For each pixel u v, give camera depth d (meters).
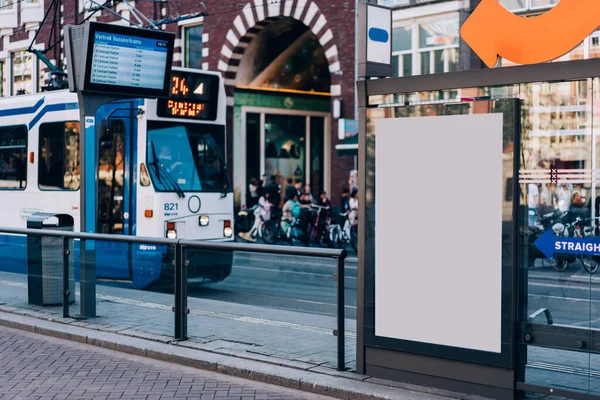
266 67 28.05
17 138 16.03
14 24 33.72
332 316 7.90
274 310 8.40
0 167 16.45
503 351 6.70
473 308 6.87
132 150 14.14
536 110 6.60
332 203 24.50
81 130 11.23
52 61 31.98
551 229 6.54
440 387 7.11
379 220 7.44
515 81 6.64
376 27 7.59
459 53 21.69
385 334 7.44
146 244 9.62
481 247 6.82
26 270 11.40
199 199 14.58
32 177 15.65
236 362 8.24
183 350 8.83
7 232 11.64
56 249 10.94
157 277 9.53
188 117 14.59
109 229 14.34
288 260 8.20
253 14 26.42
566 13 7.00
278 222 25.14
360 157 7.56
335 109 24.38
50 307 11.09
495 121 6.73
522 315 6.71
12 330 10.59
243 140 27.66
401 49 23.19
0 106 16.53
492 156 6.75
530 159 6.62
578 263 6.41
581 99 6.38
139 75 11.80
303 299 8.14
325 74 29.61
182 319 9.29
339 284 7.82
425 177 7.12
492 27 7.47
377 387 7.23
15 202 15.99
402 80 7.27
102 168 14.45
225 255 8.77
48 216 11.74
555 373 6.56
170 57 12.16
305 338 8.15
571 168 6.42
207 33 27.89
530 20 7.22
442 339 7.07
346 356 8.29
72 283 10.66
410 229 7.23
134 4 29.62
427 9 22.42
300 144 29.11
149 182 14.00
